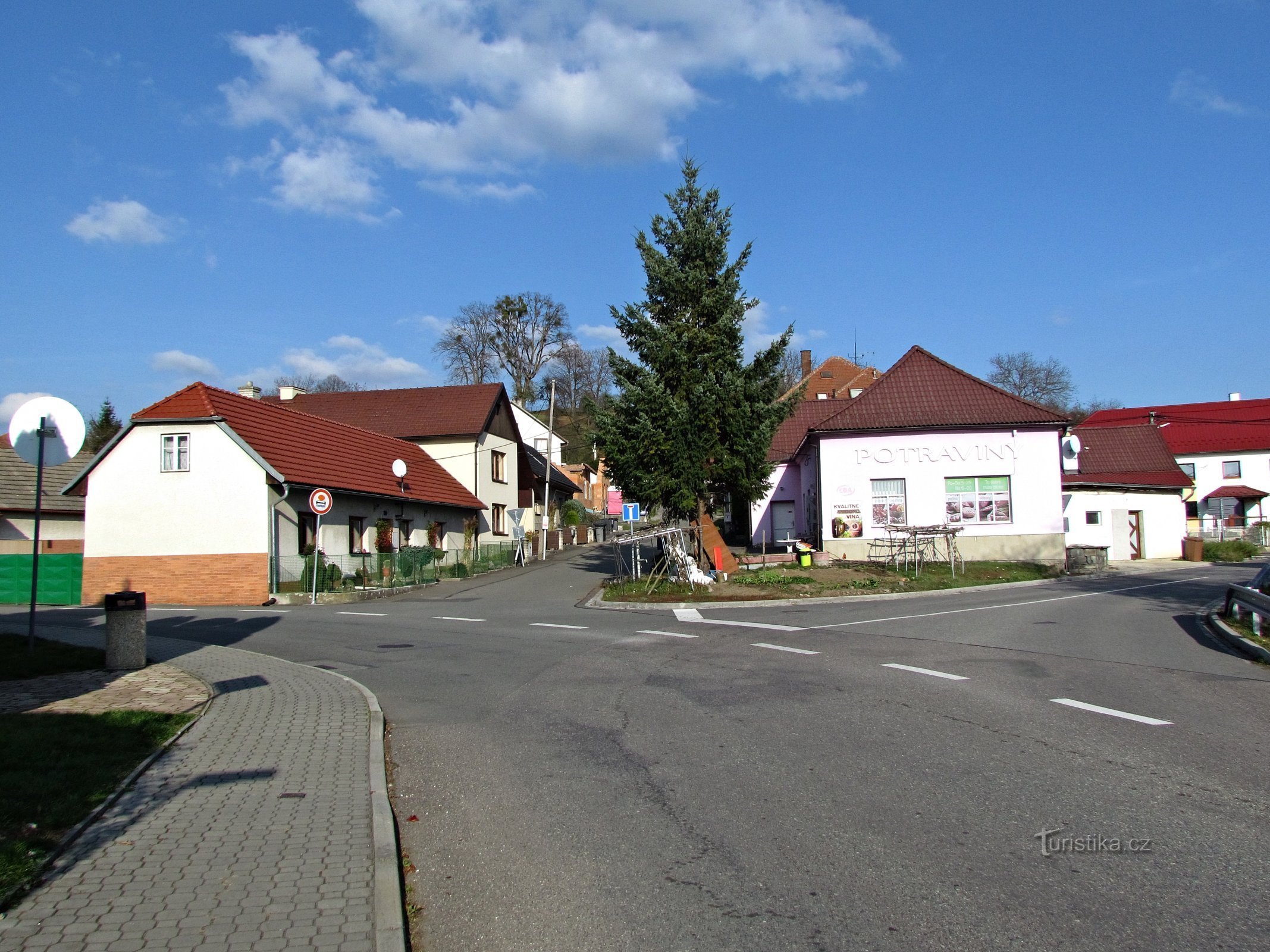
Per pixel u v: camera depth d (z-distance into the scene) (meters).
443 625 17.97
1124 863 4.89
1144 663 11.81
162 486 25.80
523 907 4.55
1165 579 28.66
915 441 31.66
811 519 36.34
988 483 31.45
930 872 4.81
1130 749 7.29
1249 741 7.51
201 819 5.65
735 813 5.86
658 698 9.72
